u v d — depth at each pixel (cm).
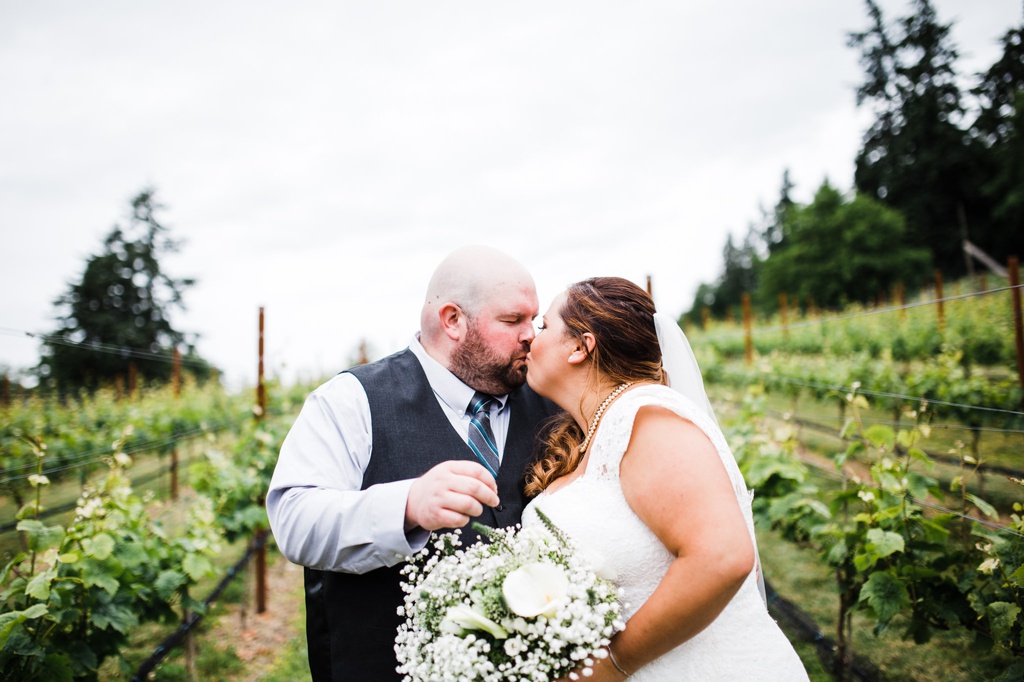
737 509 115
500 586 121
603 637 120
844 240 3559
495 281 178
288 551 149
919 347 757
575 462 159
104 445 704
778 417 737
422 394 181
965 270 3247
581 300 156
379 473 168
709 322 1916
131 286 3422
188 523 361
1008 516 317
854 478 279
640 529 130
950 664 283
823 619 354
